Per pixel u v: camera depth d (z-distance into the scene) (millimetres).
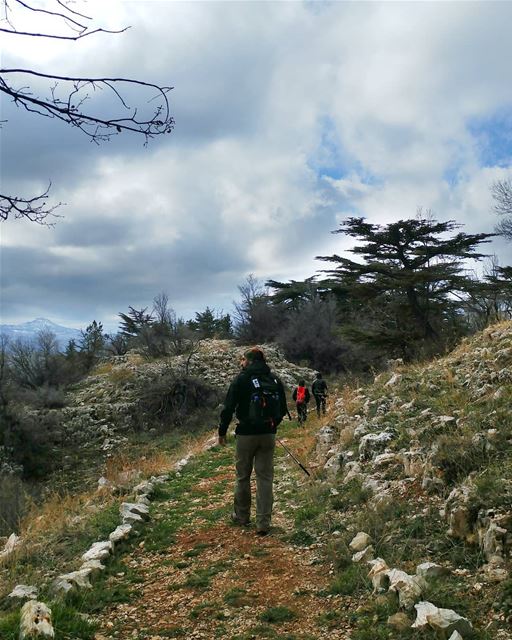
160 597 4504
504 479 4762
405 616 3572
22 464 21812
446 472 5535
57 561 5641
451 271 28656
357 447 7801
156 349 36031
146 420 26047
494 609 3535
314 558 4980
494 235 29016
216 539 5809
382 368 30172
